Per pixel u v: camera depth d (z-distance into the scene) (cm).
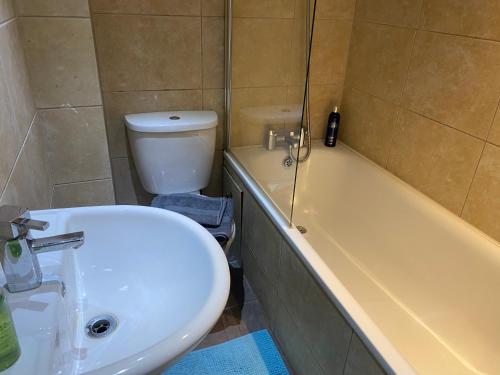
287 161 145
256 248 178
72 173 156
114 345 77
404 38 174
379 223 189
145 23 173
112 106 184
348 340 111
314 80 216
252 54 166
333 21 204
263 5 152
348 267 189
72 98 143
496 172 140
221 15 182
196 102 197
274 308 165
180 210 168
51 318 62
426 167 170
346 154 213
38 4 126
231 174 204
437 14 155
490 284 141
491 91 138
